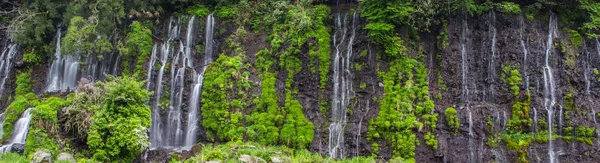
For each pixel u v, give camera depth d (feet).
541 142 63.67
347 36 73.26
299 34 72.43
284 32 74.49
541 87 67.46
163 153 61.67
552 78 68.08
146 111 60.54
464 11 71.10
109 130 56.54
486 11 71.15
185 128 68.80
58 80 78.28
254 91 69.05
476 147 62.80
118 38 77.82
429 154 61.67
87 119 57.67
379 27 67.21
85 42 73.61
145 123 59.57
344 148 64.75
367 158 61.46
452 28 70.69
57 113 58.95
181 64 75.46
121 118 57.36
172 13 82.02
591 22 71.10
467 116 64.03
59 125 58.03
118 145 55.98
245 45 75.77
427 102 64.85
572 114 65.77
